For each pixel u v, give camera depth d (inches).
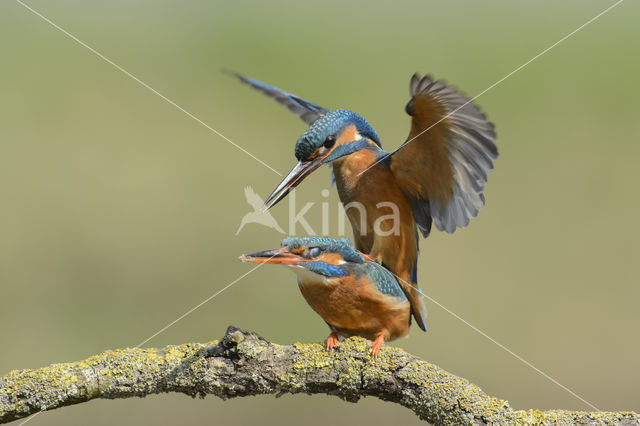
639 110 740.0
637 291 570.3
